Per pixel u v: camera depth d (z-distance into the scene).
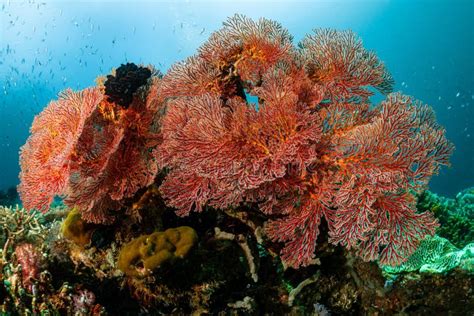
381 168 0.90
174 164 1.03
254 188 0.96
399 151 0.92
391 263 0.94
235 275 1.12
